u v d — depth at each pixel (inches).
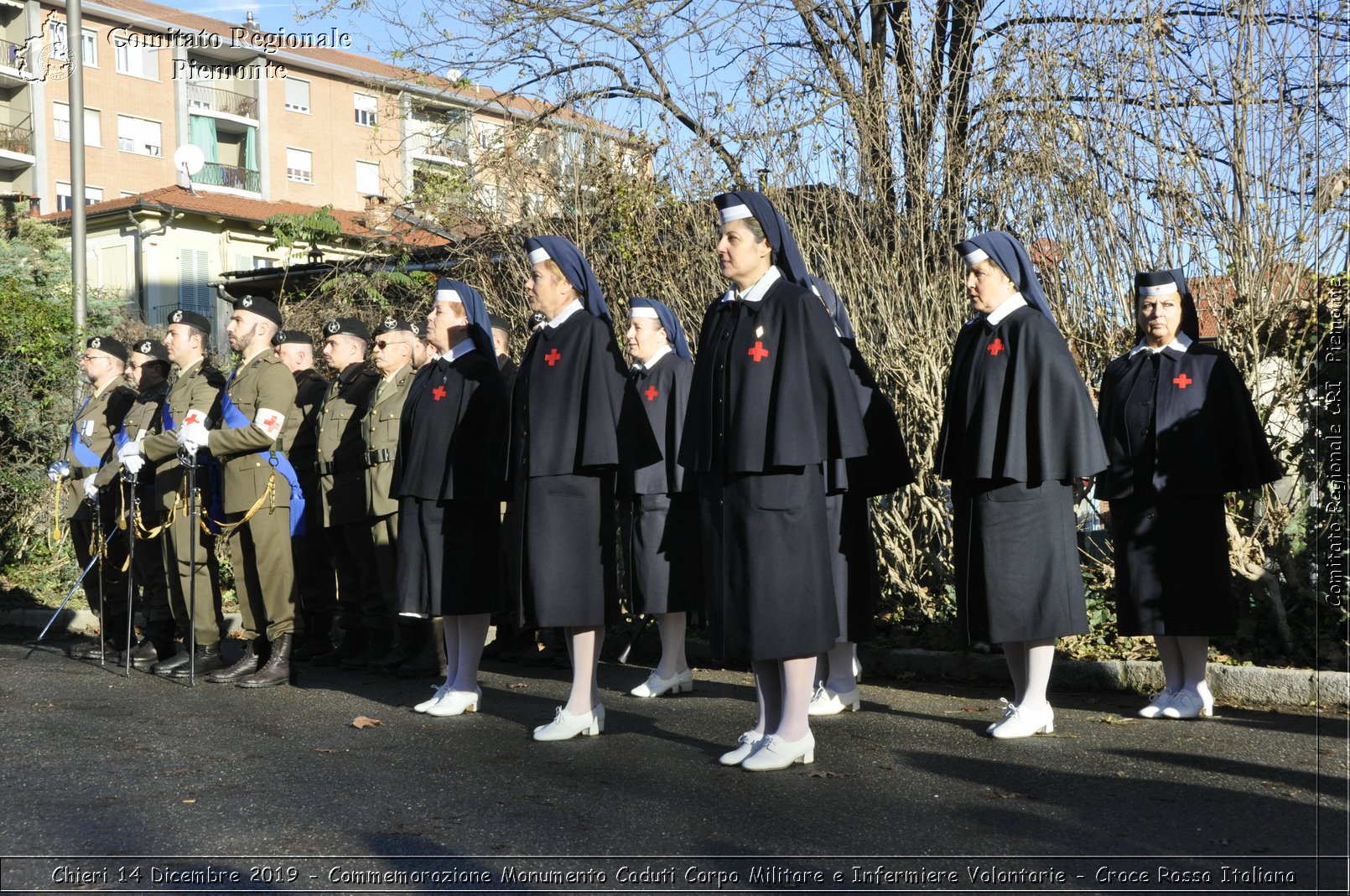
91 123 1798.7
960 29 342.0
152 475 330.0
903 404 327.9
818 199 342.0
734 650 196.1
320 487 335.3
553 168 410.9
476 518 245.4
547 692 281.0
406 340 322.0
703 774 193.2
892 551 326.6
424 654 312.3
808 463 192.2
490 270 419.5
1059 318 306.3
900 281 329.7
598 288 229.9
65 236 1423.5
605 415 218.4
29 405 472.4
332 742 221.3
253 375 290.4
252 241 1451.8
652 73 463.8
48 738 224.8
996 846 153.5
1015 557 217.6
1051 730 221.8
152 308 1379.2
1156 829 160.1
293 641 325.7
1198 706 235.9
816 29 403.2
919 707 254.4
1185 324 245.6
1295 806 170.4
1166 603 233.6
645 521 274.4
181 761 205.3
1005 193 314.7
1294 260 281.3
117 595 341.1
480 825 165.3
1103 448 216.8
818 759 202.1
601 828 163.0
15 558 484.4
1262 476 235.8
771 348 195.8
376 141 530.9
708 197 363.6
